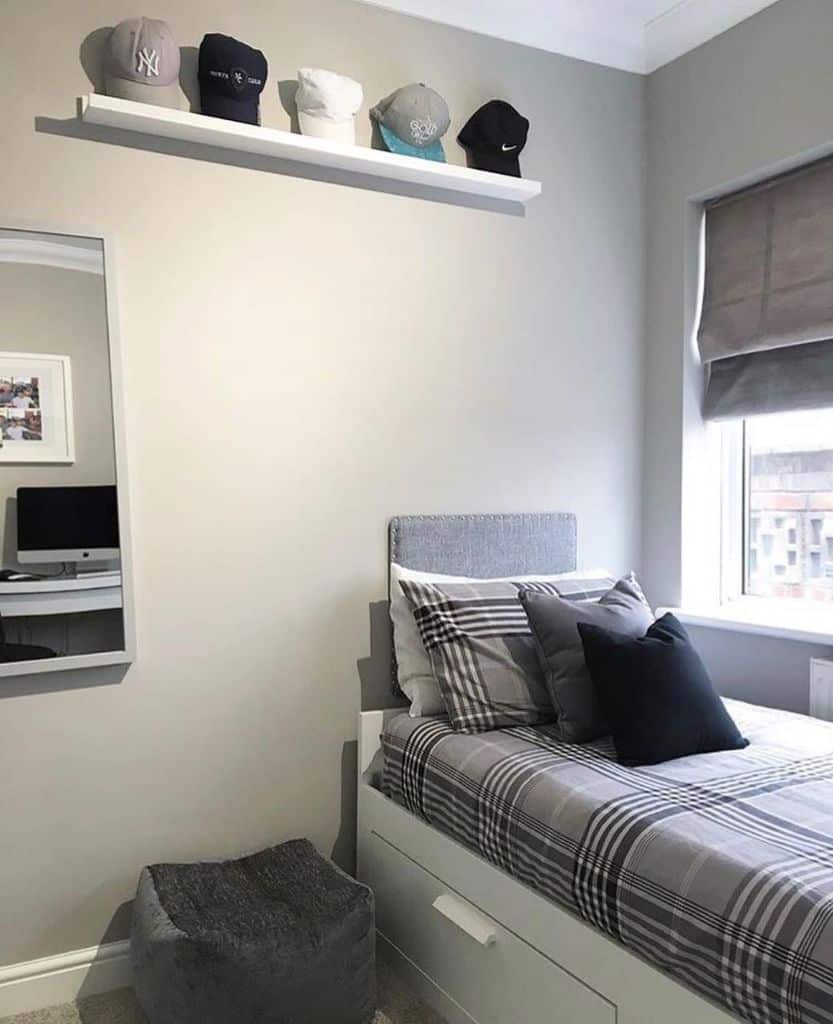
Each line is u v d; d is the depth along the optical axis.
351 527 2.54
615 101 3.00
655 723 1.93
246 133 2.25
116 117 2.14
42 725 2.16
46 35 2.12
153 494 2.27
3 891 2.13
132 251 2.24
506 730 2.19
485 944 1.85
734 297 2.83
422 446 2.65
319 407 2.49
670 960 1.43
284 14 2.42
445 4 2.64
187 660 2.33
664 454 3.01
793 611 2.77
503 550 2.74
